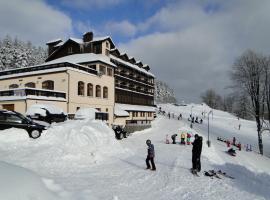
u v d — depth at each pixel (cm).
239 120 7912
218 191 994
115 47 5134
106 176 1114
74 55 4703
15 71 3800
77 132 1756
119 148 1800
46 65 3469
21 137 1623
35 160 1241
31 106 2427
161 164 1473
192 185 1052
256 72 3759
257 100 3762
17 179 665
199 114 9150
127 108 4981
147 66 6756
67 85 3250
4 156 1292
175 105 11850
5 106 2836
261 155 3431
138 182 1049
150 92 6650
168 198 877
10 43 9069
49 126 1820
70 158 1345
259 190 1097
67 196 759
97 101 3894
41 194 670
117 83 4925
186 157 1781
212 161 1780
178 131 4356
